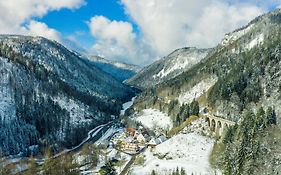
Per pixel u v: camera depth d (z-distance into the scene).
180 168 182.00
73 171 189.38
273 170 163.75
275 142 180.00
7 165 199.12
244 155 170.75
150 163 195.50
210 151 198.88
